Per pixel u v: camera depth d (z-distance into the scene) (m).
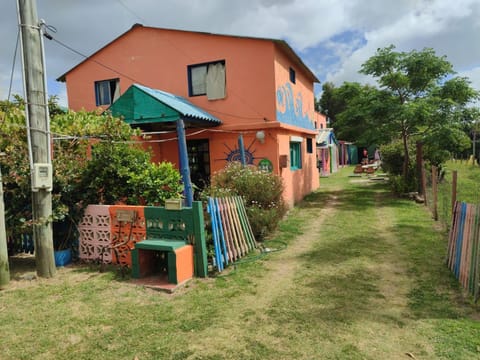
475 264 4.12
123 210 5.70
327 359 3.07
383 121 12.27
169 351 3.27
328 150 25.62
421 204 11.01
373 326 3.61
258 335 3.51
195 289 4.77
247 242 6.65
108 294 4.65
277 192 8.20
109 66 12.30
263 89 10.23
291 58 11.70
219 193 7.22
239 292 4.64
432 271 5.15
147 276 5.26
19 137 6.03
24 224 5.67
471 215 4.35
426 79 11.73
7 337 3.61
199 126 10.44
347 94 13.03
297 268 5.60
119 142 6.49
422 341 3.29
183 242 5.18
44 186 5.21
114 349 3.34
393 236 7.32
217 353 3.21
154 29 11.48
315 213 10.45
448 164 26.75
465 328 3.48
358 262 5.75
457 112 11.29
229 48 10.56
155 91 9.69
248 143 10.45
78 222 6.12
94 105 12.64
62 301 4.46
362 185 17.23
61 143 6.59
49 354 3.29
